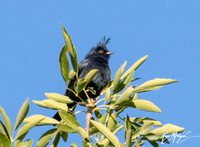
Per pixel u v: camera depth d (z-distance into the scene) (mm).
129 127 8945
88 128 9633
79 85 9680
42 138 9078
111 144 8922
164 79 9203
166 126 9367
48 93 9727
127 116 9047
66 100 9758
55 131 9195
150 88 9227
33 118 8961
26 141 8359
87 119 9875
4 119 8273
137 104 9125
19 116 8289
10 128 8234
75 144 9656
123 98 9141
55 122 8977
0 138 7941
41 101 9594
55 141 9820
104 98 10078
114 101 9828
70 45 9086
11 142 8117
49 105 9539
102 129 8328
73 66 9523
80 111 9977
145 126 9414
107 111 9719
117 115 10203
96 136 9766
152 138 9297
